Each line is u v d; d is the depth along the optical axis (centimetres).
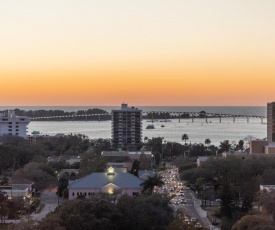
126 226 19912
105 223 19050
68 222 18475
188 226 18562
